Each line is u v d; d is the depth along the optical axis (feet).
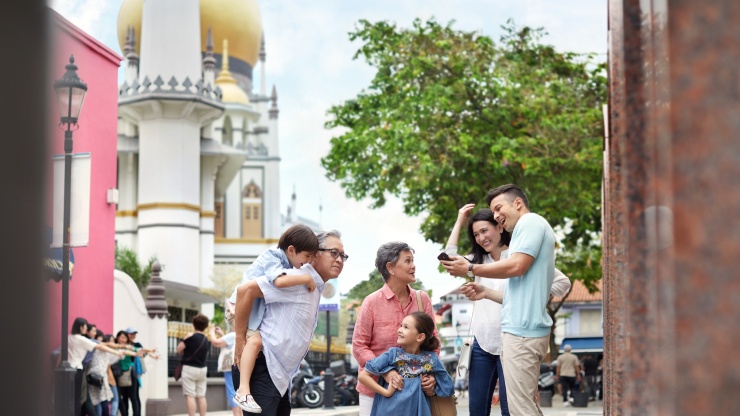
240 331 20.08
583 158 91.30
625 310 4.83
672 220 3.73
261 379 20.11
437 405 21.95
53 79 5.71
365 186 98.78
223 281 238.48
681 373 3.62
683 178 3.71
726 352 3.58
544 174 91.56
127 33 264.52
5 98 5.41
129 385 53.72
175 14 232.12
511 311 19.62
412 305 23.35
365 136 96.99
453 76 97.40
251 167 340.39
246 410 19.54
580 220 97.40
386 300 23.15
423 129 95.04
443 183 92.58
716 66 3.70
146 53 233.96
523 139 91.61
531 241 19.13
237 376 20.61
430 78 97.96
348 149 98.53
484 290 22.91
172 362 88.33
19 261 5.62
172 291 179.93
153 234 232.32
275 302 20.15
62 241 44.32
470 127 95.55
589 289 105.91
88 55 70.59
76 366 46.24
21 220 5.62
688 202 3.69
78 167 48.08
